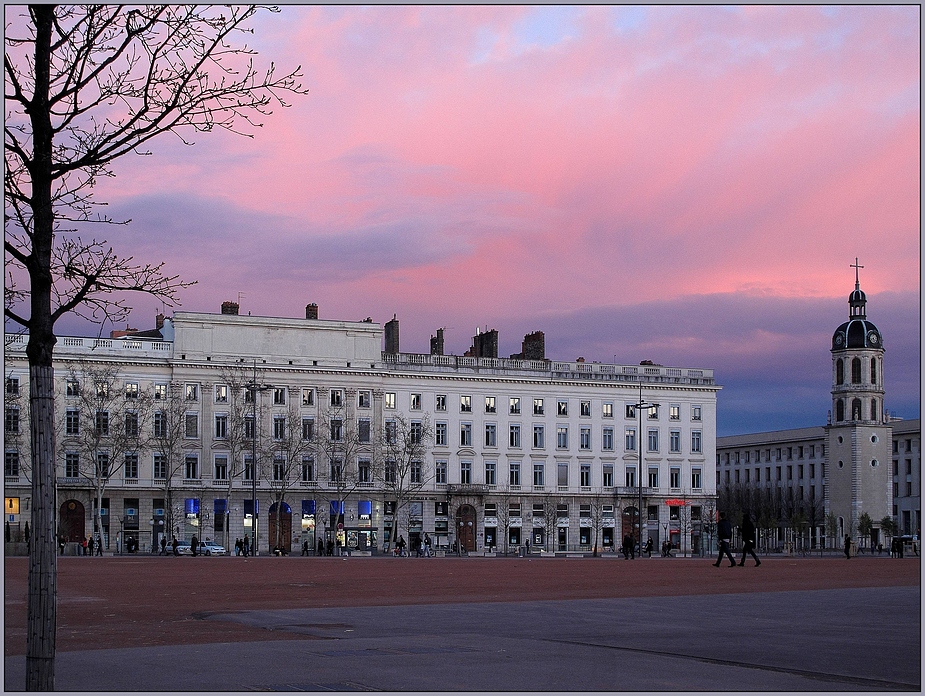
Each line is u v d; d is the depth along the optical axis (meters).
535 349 138.25
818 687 14.01
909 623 23.20
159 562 74.06
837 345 175.12
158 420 117.38
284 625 22.92
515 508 129.75
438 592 35.16
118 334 124.06
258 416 120.44
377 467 123.94
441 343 134.00
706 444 138.75
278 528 112.50
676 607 27.70
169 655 17.34
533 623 23.31
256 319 121.62
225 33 13.95
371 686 14.13
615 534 133.38
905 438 182.12
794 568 55.50
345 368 124.06
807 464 199.75
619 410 135.50
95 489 113.25
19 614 26.20
